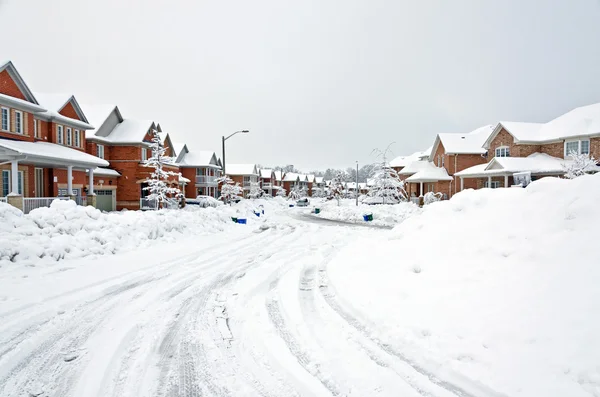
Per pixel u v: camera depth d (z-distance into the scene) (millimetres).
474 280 5637
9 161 18891
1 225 10172
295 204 70812
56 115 24266
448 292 5562
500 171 31828
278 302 6629
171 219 16438
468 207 8227
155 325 5598
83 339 5066
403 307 5551
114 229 12883
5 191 20344
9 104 20453
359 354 4488
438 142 45750
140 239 13422
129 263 10297
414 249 7629
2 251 9086
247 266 10023
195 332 5320
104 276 8664
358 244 10398
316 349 4652
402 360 4301
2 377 4043
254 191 72688
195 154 57781
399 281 6527
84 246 11156
